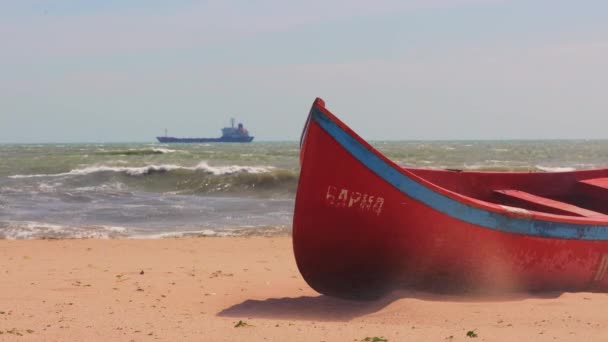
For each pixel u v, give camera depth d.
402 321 6.93
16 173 32.22
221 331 6.34
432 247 7.82
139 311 7.35
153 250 12.46
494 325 6.64
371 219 7.58
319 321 6.95
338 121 7.30
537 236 8.19
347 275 7.99
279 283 9.33
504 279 8.21
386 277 8.04
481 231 7.90
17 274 9.67
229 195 24.81
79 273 9.84
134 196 23.66
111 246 12.91
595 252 8.63
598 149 79.31
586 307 7.39
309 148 7.33
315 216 7.57
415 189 7.58
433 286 8.15
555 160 51.56
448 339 5.98
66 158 41.41
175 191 25.92
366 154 7.38
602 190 10.97
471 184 10.70
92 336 6.09
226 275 9.91
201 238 14.15
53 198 22.11
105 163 36.34
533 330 6.36
